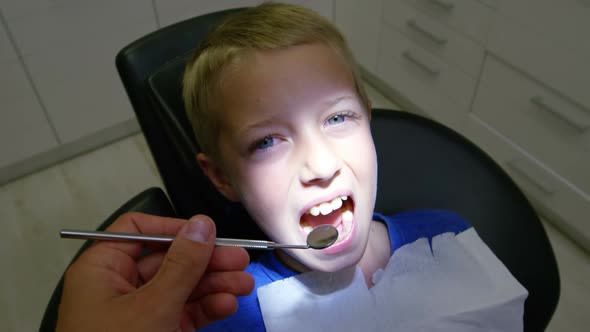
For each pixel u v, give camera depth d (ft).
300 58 1.94
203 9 5.46
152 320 1.64
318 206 2.08
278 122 1.90
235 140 1.99
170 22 5.33
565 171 4.33
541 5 3.86
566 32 3.76
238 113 1.94
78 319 1.70
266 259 2.53
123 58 2.88
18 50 4.59
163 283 1.66
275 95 1.89
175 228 2.07
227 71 1.96
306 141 1.93
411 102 6.00
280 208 2.05
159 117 2.85
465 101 5.11
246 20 2.13
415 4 5.15
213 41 2.12
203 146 2.37
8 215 5.14
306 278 2.32
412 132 3.07
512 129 4.70
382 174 3.05
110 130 5.75
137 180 5.44
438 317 2.22
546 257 2.58
